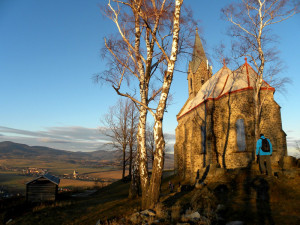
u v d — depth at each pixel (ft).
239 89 67.36
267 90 65.98
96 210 45.85
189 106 105.19
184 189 49.93
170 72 37.93
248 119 64.28
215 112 73.61
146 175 38.86
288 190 34.40
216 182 46.29
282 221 23.71
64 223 39.73
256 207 28.89
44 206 55.42
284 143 61.77
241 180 42.65
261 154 41.65
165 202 40.91
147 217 29.76
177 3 38.11
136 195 52.03
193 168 77.66
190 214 28.25
